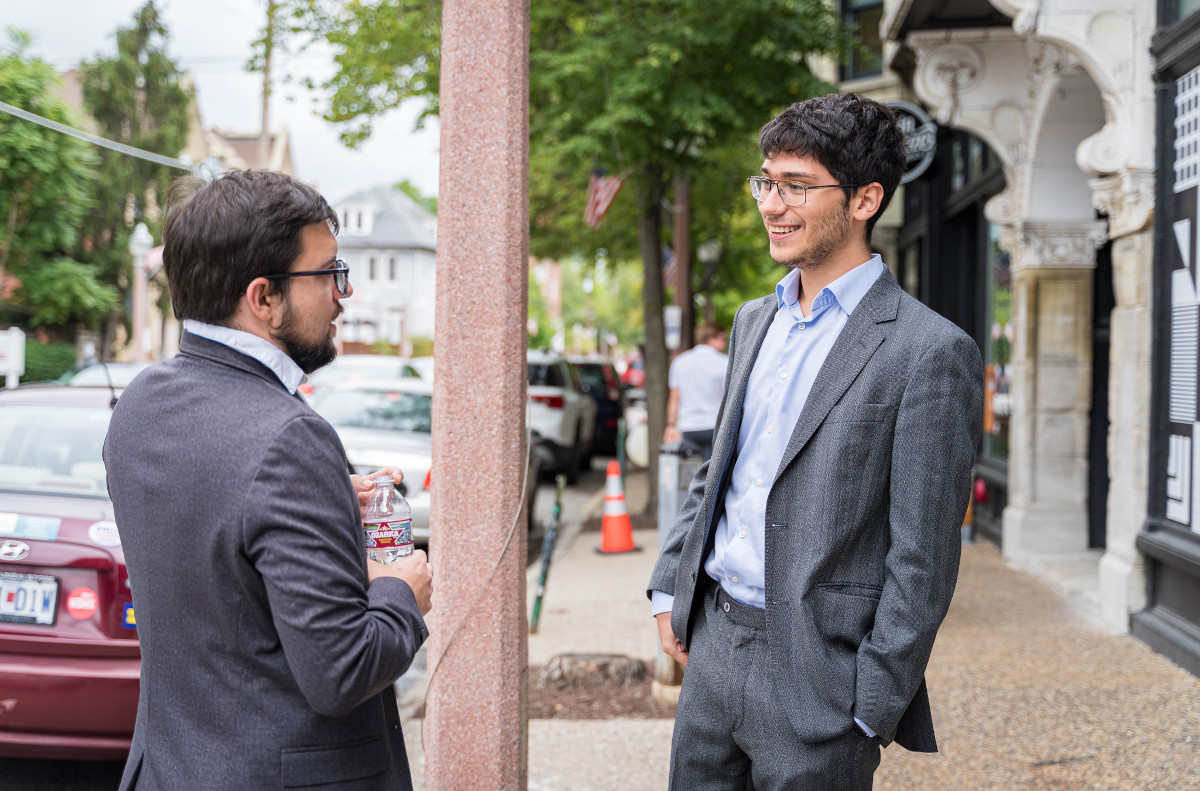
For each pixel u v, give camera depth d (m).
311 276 1.69
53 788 3.95
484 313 2.56
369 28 10.14
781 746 1.99
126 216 31.73
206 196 1.66
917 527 1.90
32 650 3.59
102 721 3.58
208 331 1.66
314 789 1.57
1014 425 8.10
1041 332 7.83
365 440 7.69
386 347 54.75
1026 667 5.05
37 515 3.71
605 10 9.82
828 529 1.96
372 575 1.75
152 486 1.57
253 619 1.55
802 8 9.92
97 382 10.83
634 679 5.28
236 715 1.56
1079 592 6.45
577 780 3.92
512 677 2.60
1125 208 5.55
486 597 2.56
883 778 3.77
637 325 49.53
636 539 9.96
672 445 5.68
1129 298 5.66
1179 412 5.14
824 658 1.95
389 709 1.79
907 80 9.66
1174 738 4.00
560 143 10.27
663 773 3.99
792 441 2.03
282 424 1.54
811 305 2.15
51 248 25.77
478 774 2.57
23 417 4.55
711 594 2.26
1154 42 5.23
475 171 2.56
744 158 14.77
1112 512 5.96
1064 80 7.30
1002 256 9.02
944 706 4.52
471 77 2.56
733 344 2.44
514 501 2.60
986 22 7.61
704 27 9.43
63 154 24.22
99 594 3.64
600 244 16.91
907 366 1.97
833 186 2.09
